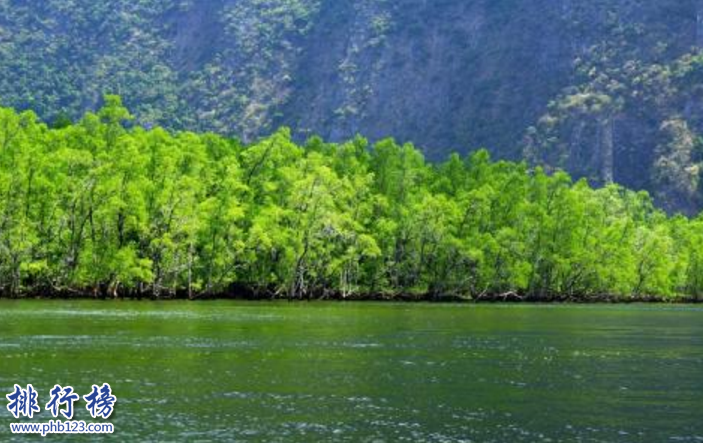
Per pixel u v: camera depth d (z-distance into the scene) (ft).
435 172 612.70
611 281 601.62
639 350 244.42
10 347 225.97
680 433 142.31
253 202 507.30
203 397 165.27
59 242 444.96
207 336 260.83
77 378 181.37
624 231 606.96
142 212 444.55
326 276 507.30
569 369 204.95
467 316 386.93
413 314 392.88
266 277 497.46
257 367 201.05
